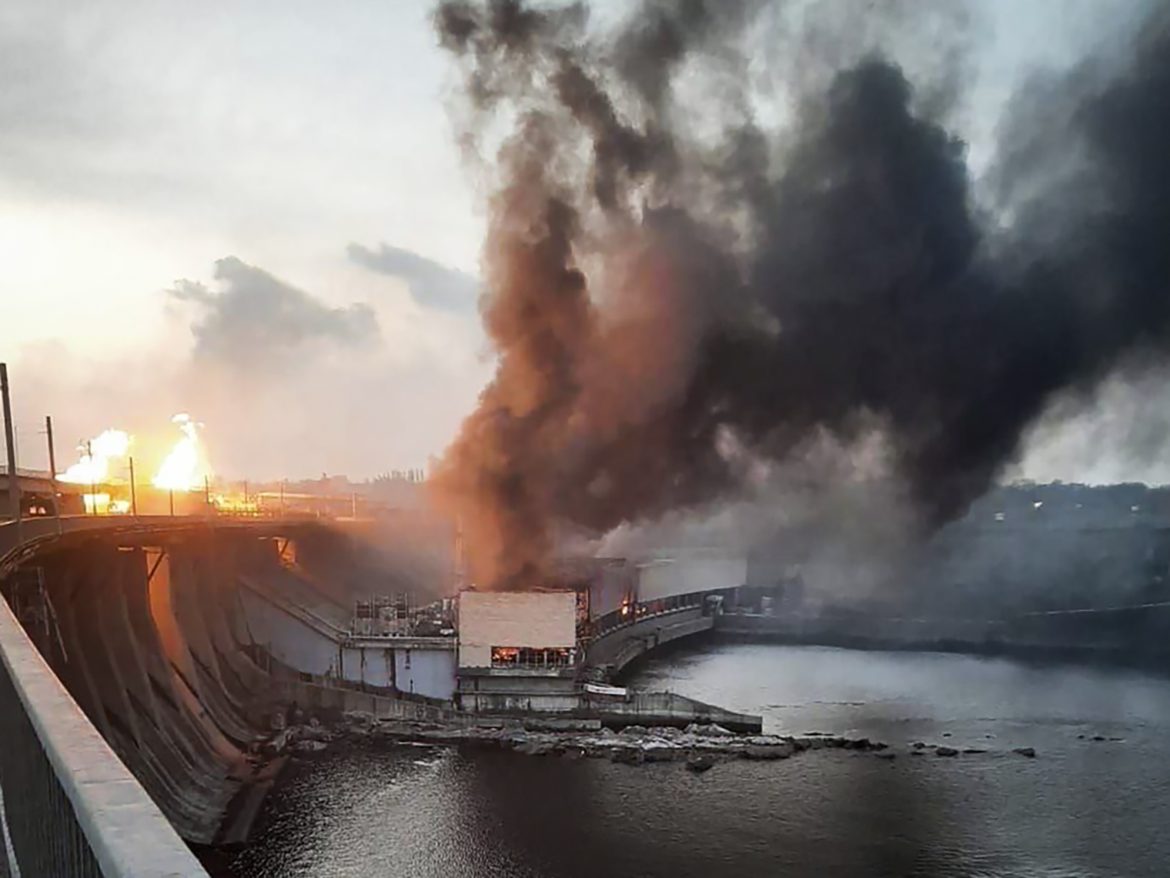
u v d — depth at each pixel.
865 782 61.53
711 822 54.50
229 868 47.34
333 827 52.78
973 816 55.84
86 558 54.38
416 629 86.31
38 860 6.62
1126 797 59.22
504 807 56.25
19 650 9.22
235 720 68.88
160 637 63.06
